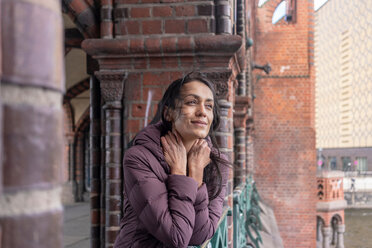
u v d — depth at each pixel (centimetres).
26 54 27
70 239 577
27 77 27
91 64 265
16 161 26
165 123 121
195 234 116
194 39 221
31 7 28
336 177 1453
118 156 239
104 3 238
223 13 230
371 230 2231
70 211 951
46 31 29
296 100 1145
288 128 1143
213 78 224
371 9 3994
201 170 117
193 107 115
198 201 113
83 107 1185
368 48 4109
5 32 26
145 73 235
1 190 25
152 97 235
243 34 432
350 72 4453
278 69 1152
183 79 118
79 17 240
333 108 4788
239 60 269
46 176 28
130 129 237
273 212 1122
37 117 28
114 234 238
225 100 225
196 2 232
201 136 116
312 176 1123
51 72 29
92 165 262
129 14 238
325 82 4966
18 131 26
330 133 4853
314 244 1098
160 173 110
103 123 258
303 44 1145
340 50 4619
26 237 27
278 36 1155
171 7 234
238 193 352
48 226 28
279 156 1141
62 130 31
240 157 562
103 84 237
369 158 4125
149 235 110
